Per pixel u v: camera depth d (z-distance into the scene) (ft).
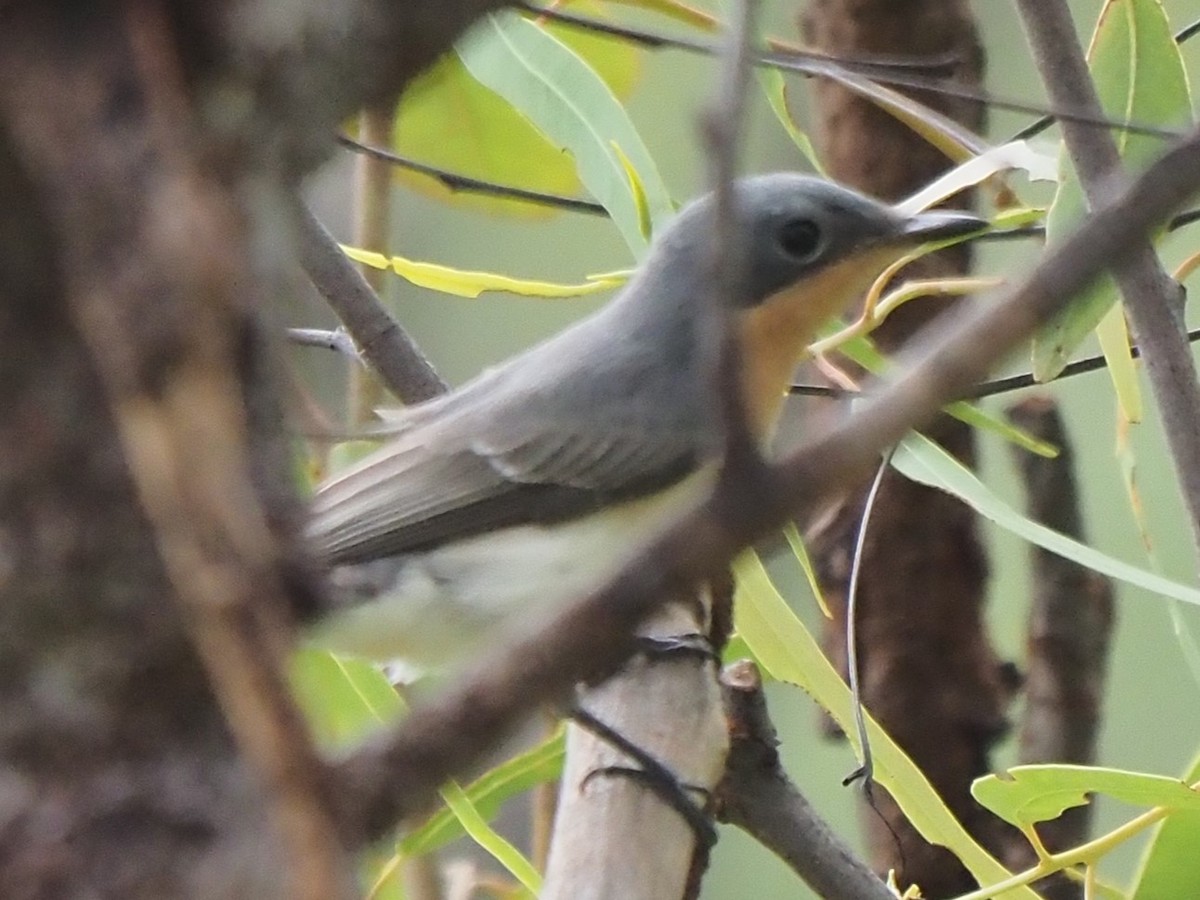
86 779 6.35
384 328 23.41
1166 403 17.25
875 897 19.33
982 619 26.53
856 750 20.79
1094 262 6.94
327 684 22.16
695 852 17.90
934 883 25.77
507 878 28.12
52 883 6.30
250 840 6.28
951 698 26.12
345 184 28.19
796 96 33.30
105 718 6.33
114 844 6.32
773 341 23.49
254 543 5.96
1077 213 18.99
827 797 34.99
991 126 32.71
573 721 18.15
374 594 22.53
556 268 39.24
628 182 22.02
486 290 23.73
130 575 6.26
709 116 7.44
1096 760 25.91
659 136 35.24
